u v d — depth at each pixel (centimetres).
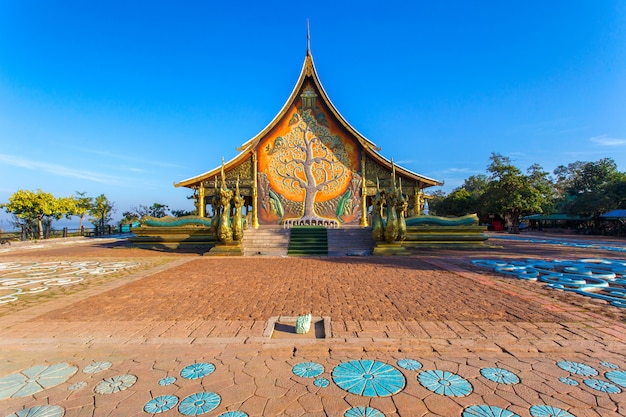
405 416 326
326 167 2336
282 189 2322
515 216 3928
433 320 597
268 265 1284
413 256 1533
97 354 466
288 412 334
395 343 489
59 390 379
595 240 2698
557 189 5516
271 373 412
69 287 910
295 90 2338
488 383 385
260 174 2328
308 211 2298
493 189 3872
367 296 777
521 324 572
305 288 867
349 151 2344
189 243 2012
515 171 3825
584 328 553
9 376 411
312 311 658
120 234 4194
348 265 1265
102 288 885
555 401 350
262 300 747
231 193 1675
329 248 1808
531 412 331
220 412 335
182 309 677
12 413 337
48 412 339
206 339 508
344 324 575
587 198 3675
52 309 682
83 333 540
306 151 2341
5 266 1325
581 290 823
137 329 556
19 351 477
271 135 2355
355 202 2317
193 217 2028
